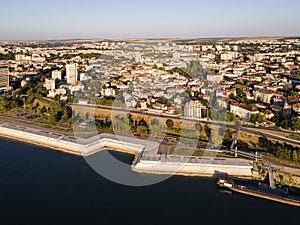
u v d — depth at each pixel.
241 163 188.25
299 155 191.75
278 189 162.50
